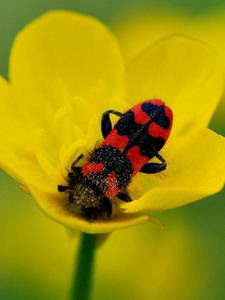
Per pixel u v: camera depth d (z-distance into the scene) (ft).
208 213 0.53
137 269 0.51
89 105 0.39
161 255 0.51
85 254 0.39
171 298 0.51
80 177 0.37
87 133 0.38
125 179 0.36
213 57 0.39
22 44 0.40
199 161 0.37
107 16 0.60
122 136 0.36
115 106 0.39
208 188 0.36
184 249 0.52
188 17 0.58
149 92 0.40
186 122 0.39
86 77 0.41
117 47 0.40
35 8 0.60
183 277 0.51
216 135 0.37
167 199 0.34
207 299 0.51
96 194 0.36
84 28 0.40
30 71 0.40
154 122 0.36
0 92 0.39
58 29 0.40
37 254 0.52
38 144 0.38
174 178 0.37
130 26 0.58
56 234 0.52
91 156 0.37
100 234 0.39
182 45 0.40
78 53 0.41
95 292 0.51
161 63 0.40
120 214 0.37
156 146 0.36
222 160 0.37
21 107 0.40
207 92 0.39
